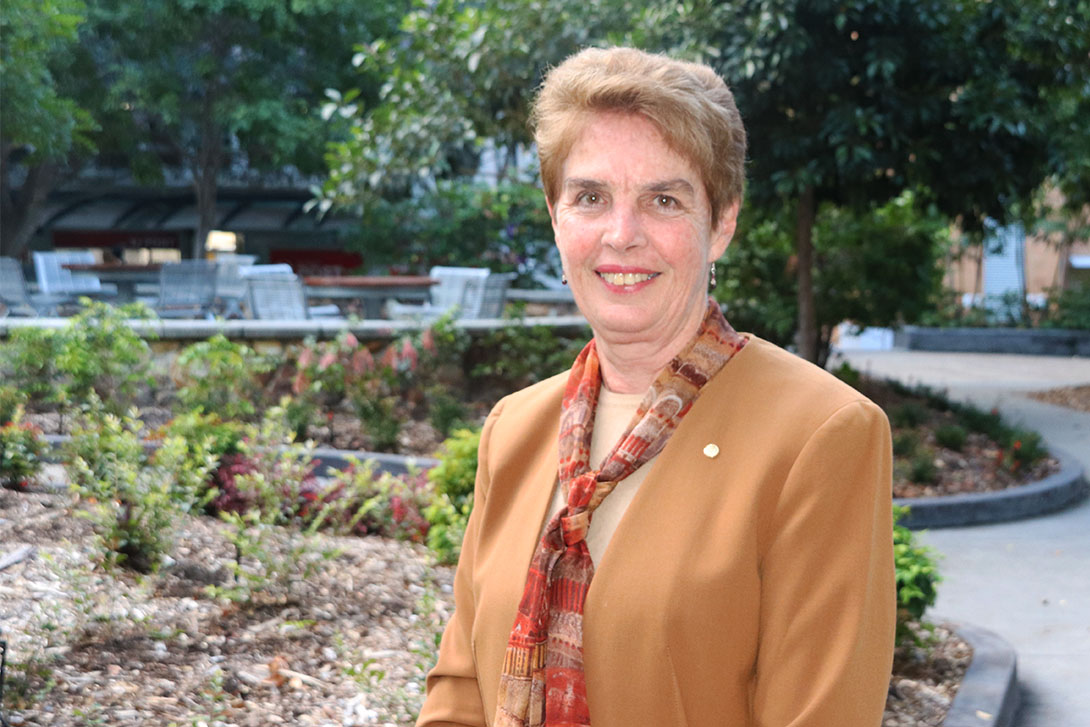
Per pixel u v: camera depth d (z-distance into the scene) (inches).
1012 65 409.7
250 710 135.3
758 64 352.2
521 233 829.8
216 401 334.0
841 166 378.0
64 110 609.6
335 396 376.5
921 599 178.4
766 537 49.8
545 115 55.9
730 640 49.4
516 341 418.9
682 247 53.9
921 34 378.3
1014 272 1168.8
